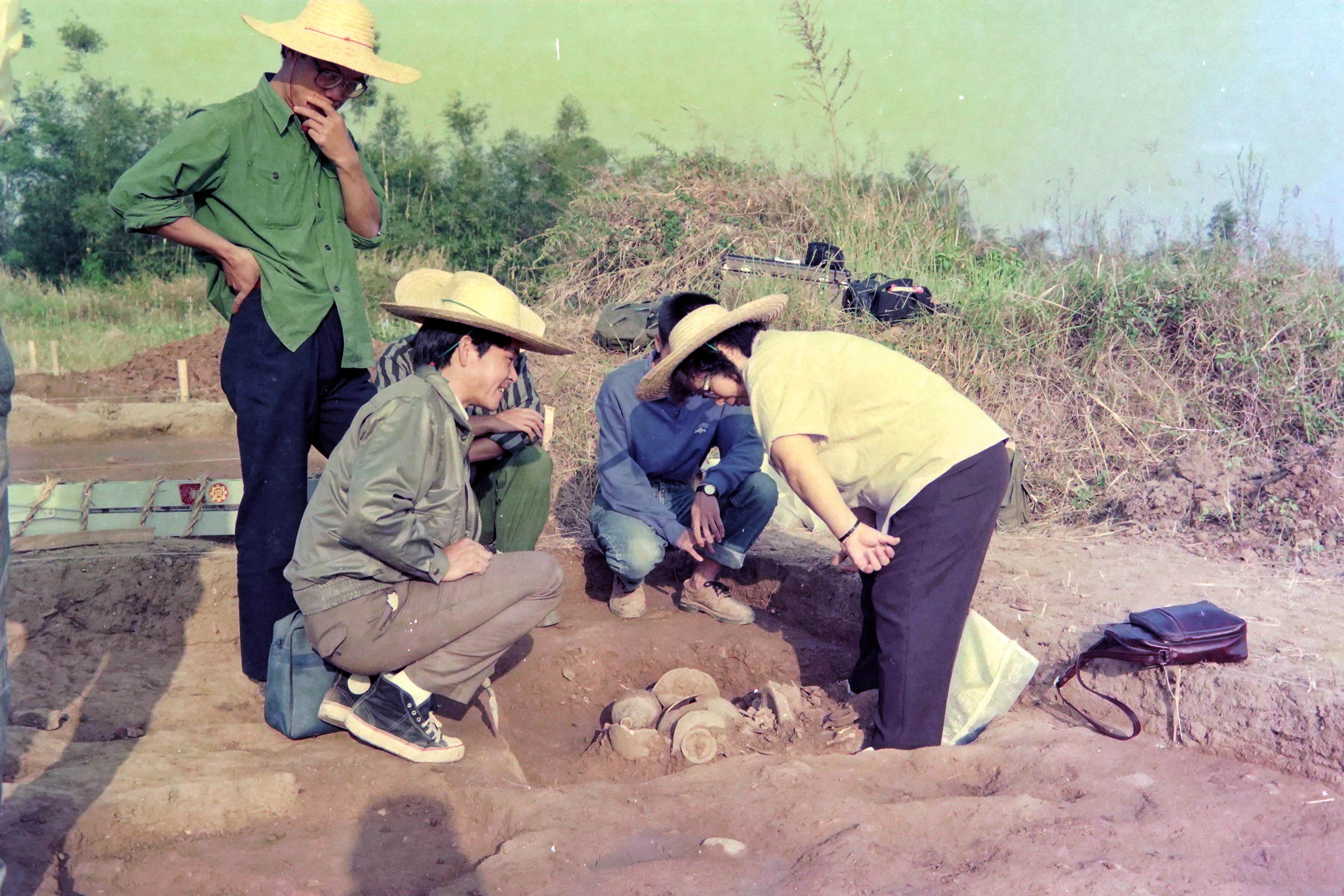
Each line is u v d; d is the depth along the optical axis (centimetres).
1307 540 438
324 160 347
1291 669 304
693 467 436
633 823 262
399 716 297
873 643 360
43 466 648
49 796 259
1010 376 634
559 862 240
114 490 438
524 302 952
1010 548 463
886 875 226
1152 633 313
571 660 411
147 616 385
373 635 292
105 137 1711
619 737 345
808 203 970
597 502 441
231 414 779
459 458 303
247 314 338
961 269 838
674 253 918
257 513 339
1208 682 302
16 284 1433
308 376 341
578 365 704
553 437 610
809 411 301
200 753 294
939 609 309
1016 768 289
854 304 720
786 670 412
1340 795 269
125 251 1609
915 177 1013
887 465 312
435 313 292
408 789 285
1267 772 284
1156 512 495
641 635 427
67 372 924
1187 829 247
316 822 271
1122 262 705
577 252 964
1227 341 600
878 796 278
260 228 333
